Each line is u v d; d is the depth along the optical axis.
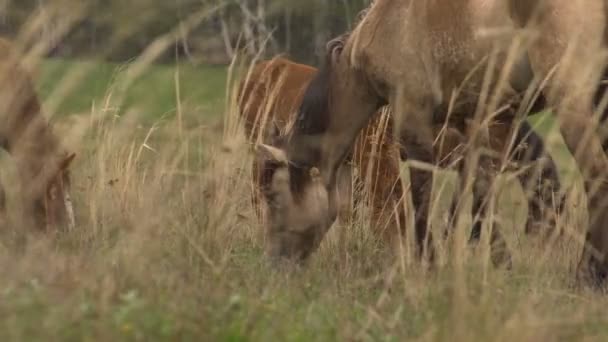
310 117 26.38
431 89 25.02
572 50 21.53
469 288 18.28
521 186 27.91
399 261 23.08
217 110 29.62
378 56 25.62
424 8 24.69
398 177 28.09
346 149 26.58
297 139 26.27
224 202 26.59
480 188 25.14
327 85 26.41
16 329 15.03
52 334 15.02
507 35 22.84
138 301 16.16
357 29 26.09
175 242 22.84
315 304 19.11
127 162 29.47
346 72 26.27
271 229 26.27
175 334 15.61
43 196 29.14
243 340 15.99
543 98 24.78
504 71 21.61
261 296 19.52
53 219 29.05
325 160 26.30
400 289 21.02
